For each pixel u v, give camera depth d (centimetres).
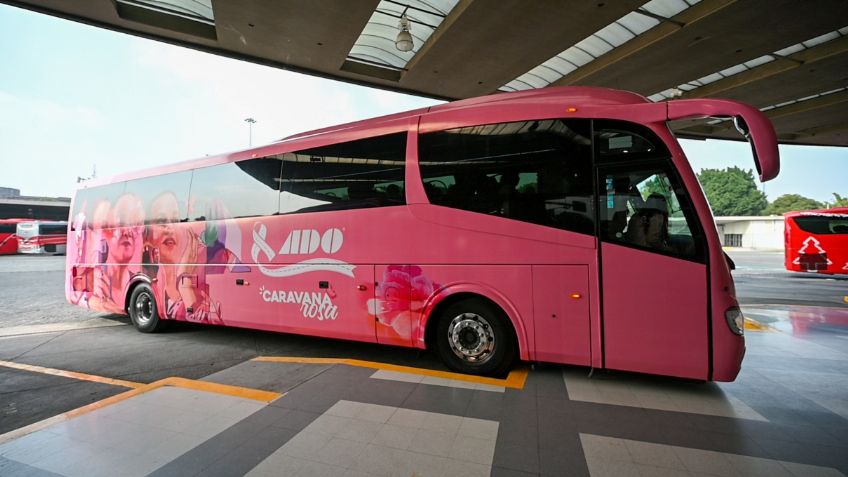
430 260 436
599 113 389
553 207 393
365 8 1129
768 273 1878
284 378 431
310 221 514
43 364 504
